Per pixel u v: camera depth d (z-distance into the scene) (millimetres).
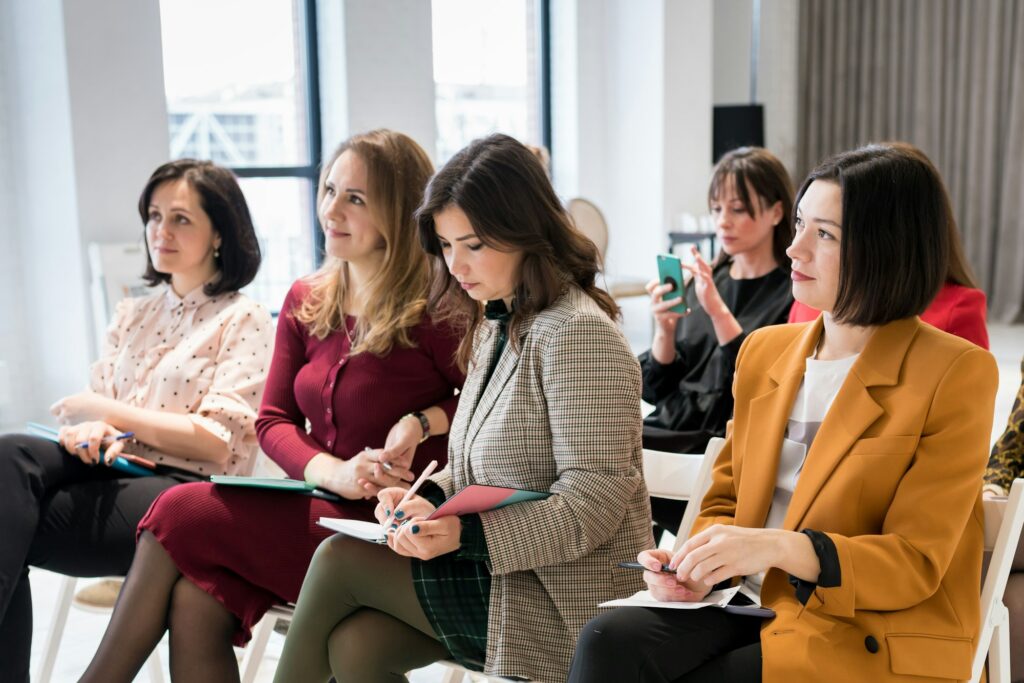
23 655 2402
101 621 3352
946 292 2500
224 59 6438
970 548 1637
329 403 2426
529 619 1885
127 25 5434
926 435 1626
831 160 1715
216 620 2164
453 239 1936
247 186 6625
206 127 6430
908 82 9867
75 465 2566
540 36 8203
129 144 5488
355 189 2414
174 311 2896
